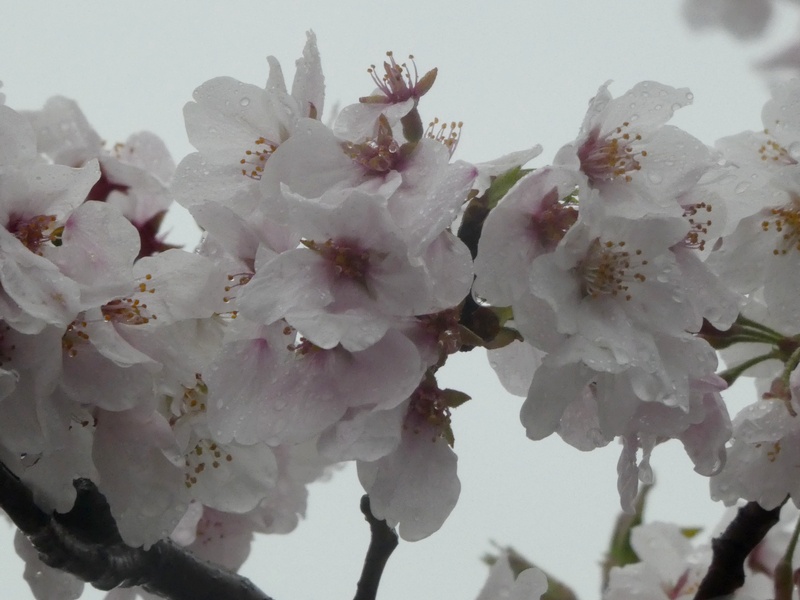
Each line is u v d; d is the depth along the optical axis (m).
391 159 0.47
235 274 0.49
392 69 0.48
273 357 0.47
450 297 0.46
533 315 0.47
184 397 0.50
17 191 0.47
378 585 0.51
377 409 0.46
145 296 0.49
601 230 0.48
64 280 0.47
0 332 0.47
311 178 0.47
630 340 0.47
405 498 0.48
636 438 0.49
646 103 0.49
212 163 0.50
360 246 0.46
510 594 0.52
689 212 0.50
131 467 0.49
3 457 0.48
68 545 0.49
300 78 0.49
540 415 0.47
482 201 0.48
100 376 0.48
